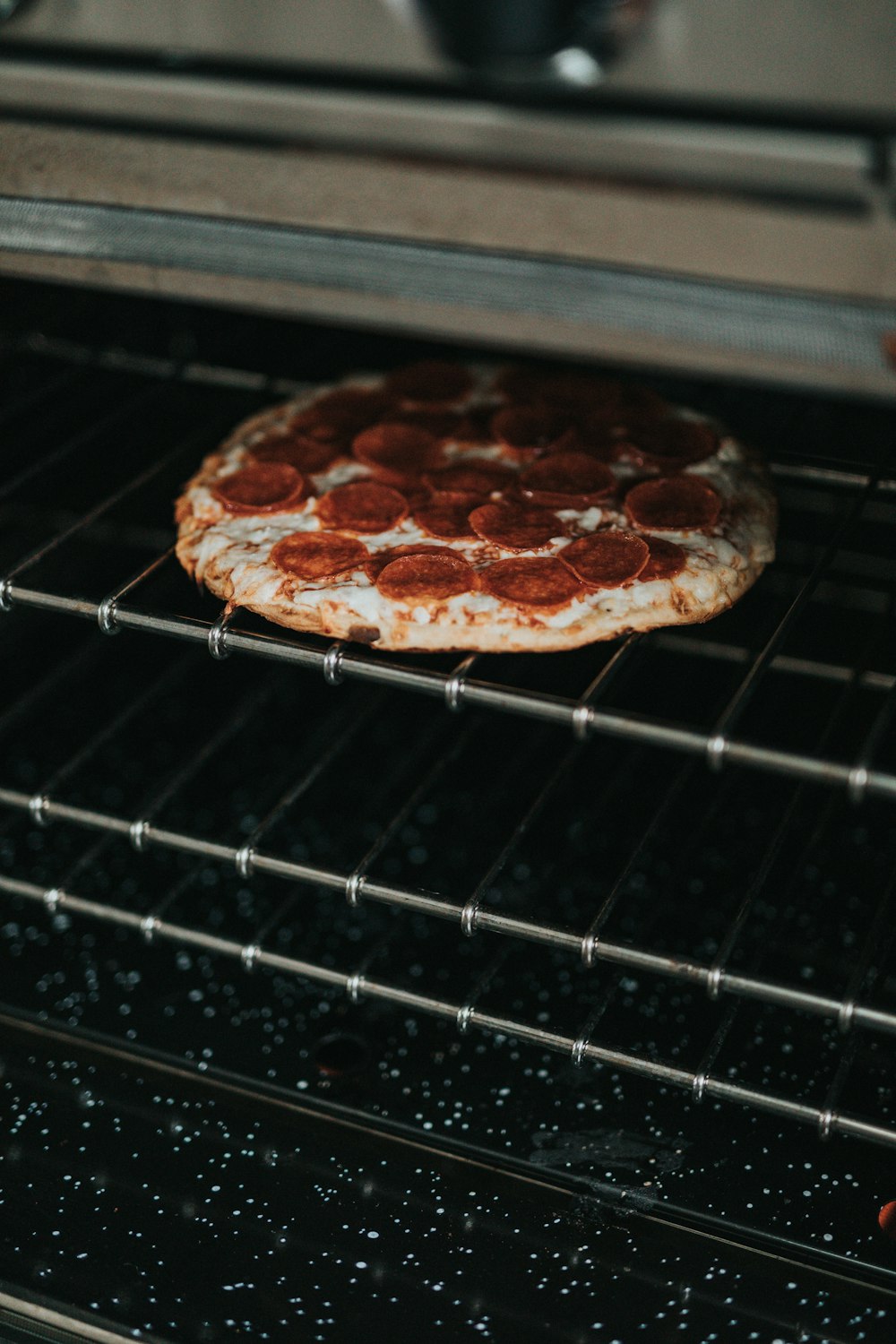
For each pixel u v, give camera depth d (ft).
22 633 4.94
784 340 2.25
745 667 4.37
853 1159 3.03
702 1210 2.91
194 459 4.97
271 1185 3.01
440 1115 3.17
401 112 2.28
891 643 4.58
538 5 2.10
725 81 2.13
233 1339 2.65
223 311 4.69
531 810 3.42
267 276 2.54
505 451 3.73
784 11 2.05
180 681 4.91
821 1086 3.22
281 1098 3.23
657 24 2.11
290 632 4.82
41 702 4.72
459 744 3.96
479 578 3.14
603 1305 2.72
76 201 2.69
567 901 3.88
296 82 2.33
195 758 3.67
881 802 4.24
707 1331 2.66
